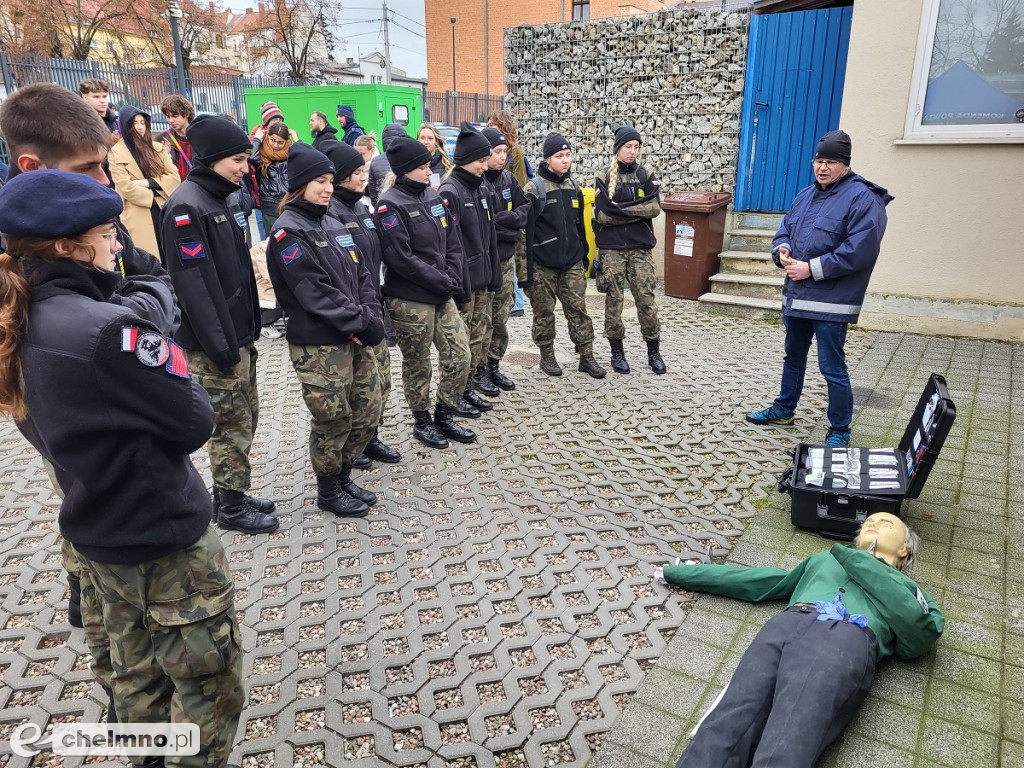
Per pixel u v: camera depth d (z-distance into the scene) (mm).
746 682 2242
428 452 4531
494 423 4980
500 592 3135
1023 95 5961
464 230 4699
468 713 2469
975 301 6500
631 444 4629
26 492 4023
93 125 1965
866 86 6473
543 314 5684
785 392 4848
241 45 34531
